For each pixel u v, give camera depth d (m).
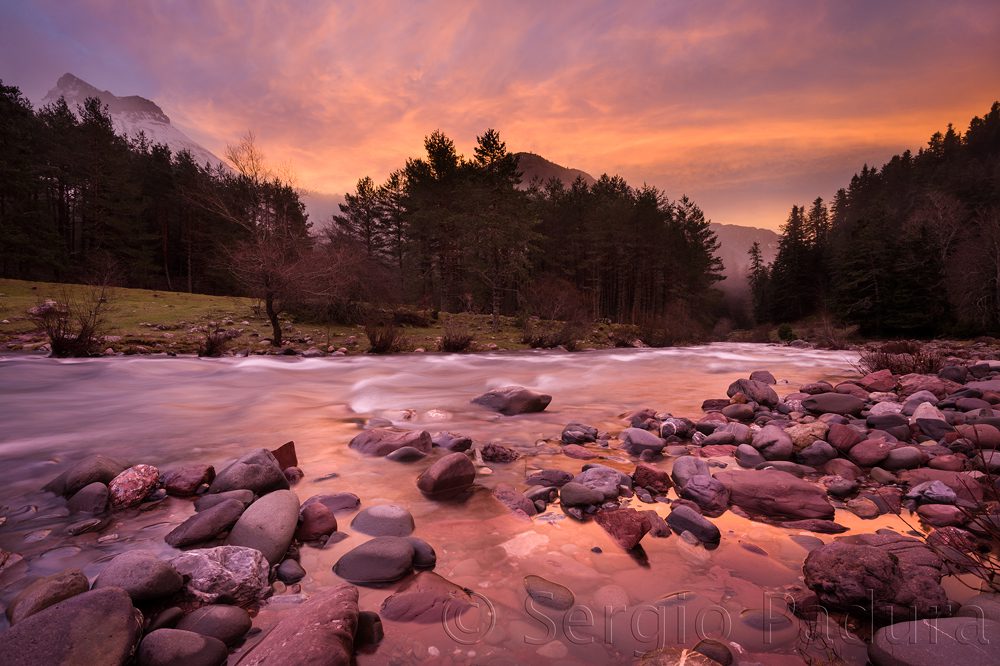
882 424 6.05
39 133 49.19
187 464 4.53
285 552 2.85
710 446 5.39
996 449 4.62
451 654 1.96
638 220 57.59
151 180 55.72
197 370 11.38
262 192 16.66
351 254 19.52
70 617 1.91
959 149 142.62
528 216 27.91
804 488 3.71
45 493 3.84
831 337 30.59
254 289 15.42
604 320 39.56
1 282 25.78
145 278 48.97
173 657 1.89
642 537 3.11
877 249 46.28
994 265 38.56
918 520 3.55
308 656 1.76
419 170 43.59
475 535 3.14
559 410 7.73
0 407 7.13
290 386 9.73
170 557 2.79
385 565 2.61
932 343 33.84
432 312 26.48
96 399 7.93
